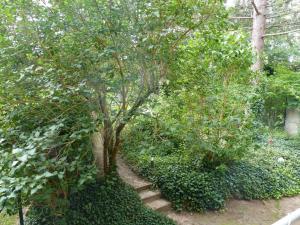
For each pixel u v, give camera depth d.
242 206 5.52
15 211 2.96
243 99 5.51
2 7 3.04
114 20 3.60
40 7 3.31
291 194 6.18
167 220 4.73
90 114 3.62
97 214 4.21
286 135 9.81
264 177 6.24
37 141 2.73
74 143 3.48
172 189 5.41
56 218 3.86
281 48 12.05
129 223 4.34
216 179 5.55
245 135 5.34
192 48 4.72
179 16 3.84
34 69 3.29
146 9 3.71
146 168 6.08
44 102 3.20
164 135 4.89
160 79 4.45
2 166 2.45
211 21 4.07
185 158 6.03
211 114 5.45
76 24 3.50
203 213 5.18
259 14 8.74
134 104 4.20
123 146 6.18
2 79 3.10
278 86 9.02
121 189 4.87
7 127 3.24
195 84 5.14
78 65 3.23
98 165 4.70
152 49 3.95
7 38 3.15
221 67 5.38
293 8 10.59
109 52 3.43
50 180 3.21
